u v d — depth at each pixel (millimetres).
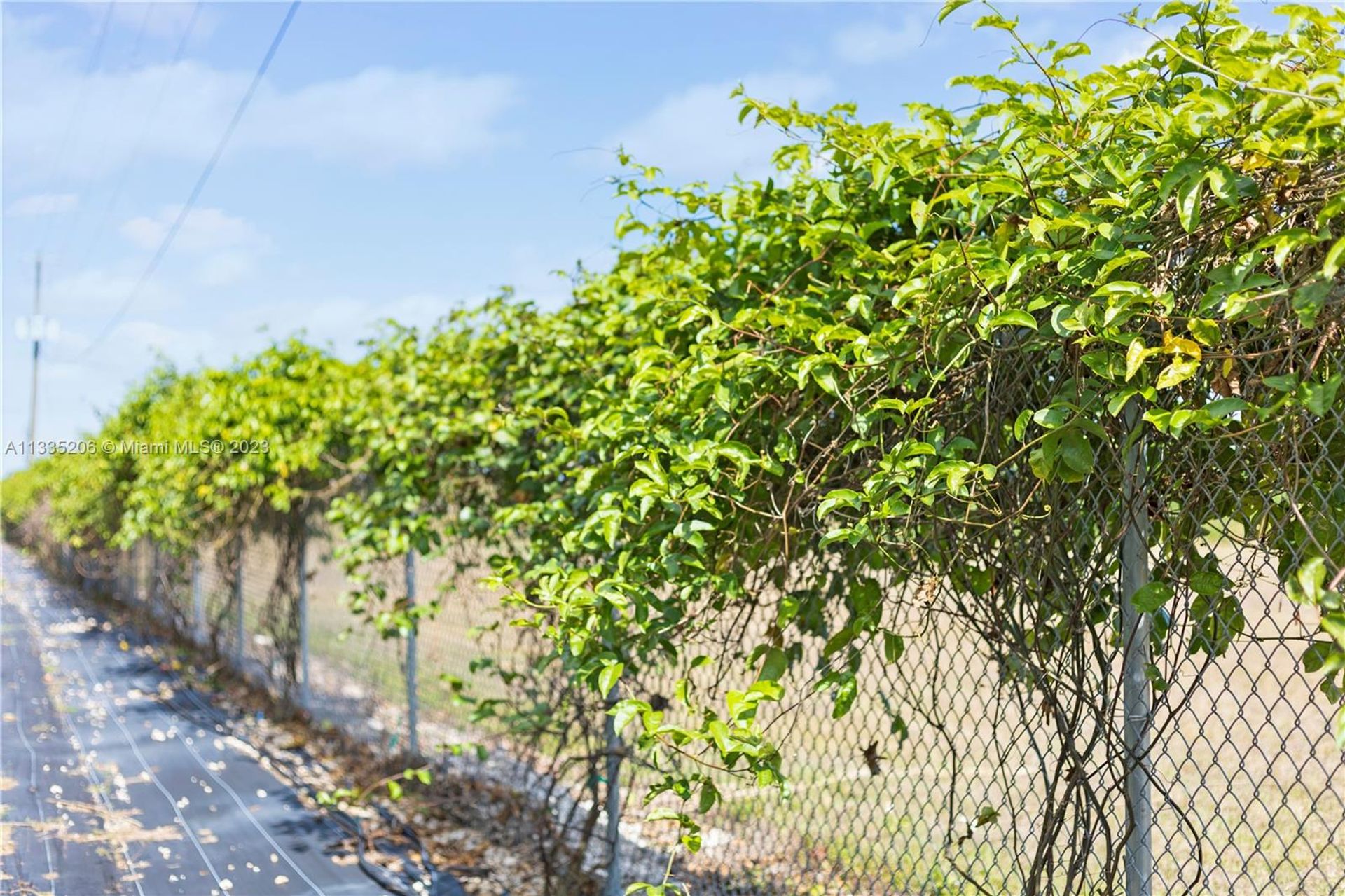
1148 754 2082
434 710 6562
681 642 2842
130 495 11164
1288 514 1775
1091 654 2227
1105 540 2082
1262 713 5426
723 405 2523
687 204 3066
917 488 2146
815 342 2326
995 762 4395
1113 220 1966
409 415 4824
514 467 4312
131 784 5867
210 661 9398
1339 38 1682
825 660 2592
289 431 6695
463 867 4441
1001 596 2357
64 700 8234
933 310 2156
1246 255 1749
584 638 2611
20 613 13969
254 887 4352
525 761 5188
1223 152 1768
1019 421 1999
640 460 2797
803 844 3172
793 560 2760
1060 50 2043
